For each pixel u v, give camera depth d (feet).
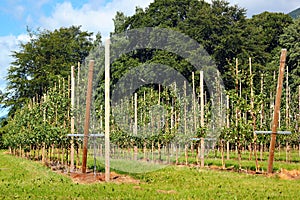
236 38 185.57
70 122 93.30
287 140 103.45
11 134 147.54
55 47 246.06
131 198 53.01
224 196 54.24
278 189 60.08
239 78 90.84
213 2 201.57
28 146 128.77
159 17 198.29
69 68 233.14
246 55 185.37
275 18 229.66
